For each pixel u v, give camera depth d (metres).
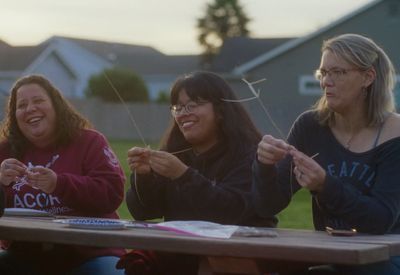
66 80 63.50
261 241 3.23
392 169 3.96
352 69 4.04
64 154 4.81
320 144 4.18
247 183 4.29
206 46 76.00
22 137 4.90
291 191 4.11
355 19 42.50
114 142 37.53
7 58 62.69
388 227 3.85
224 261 3.44
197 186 4.12
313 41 43.28
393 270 3.68
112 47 71.19
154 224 3.86
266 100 43.69
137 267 4.01
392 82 4.13
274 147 3.81
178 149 4.58
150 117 45.47
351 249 3.03
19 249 4.49
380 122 4.06
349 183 4.05
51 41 63.09
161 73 69.25
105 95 47.47
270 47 51.16
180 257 4.09
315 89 43.28
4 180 4.48
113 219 4.36
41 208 4.67
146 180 4.38
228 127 4.41
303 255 3.09
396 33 41.78
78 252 4.45
